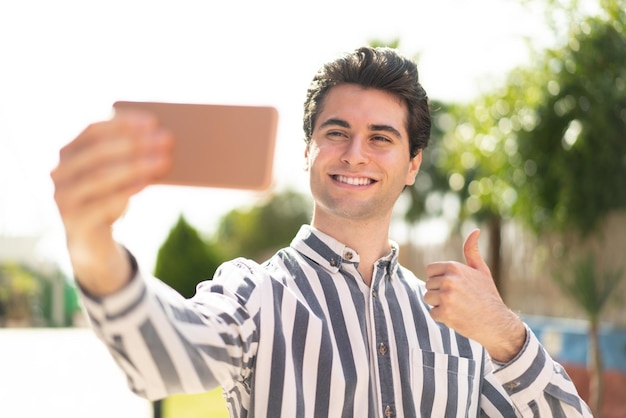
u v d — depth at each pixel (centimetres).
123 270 112
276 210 3434
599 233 643
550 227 661
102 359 1317
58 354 1404
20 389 977
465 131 716
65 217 101
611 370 643
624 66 605
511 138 646
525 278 756
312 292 195
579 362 675
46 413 815
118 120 97
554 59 621
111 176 97
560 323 709
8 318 2375
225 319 162
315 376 184
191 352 133
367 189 197
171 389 131
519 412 182
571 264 661
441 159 804
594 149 614
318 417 183
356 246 204
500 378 177
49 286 2483
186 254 1463
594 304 594
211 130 105
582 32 607
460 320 165
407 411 195
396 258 208
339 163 197
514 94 646
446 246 919
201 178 104
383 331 198
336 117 199
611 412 639
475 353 211
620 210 637
